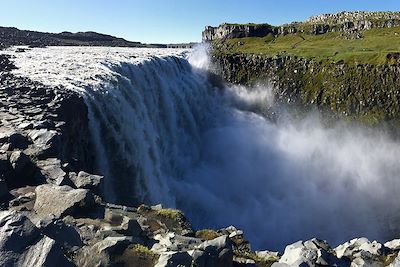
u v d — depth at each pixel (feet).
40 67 179.32
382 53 417.28
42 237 41.45
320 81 418.92
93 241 50.80
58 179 66.69
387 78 395.14
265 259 60.49
